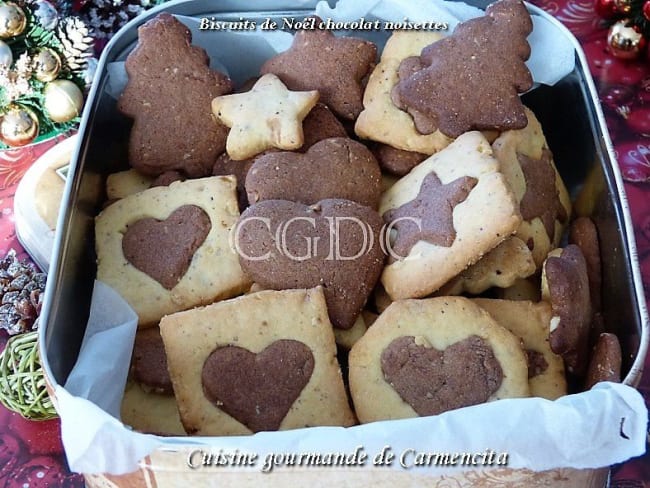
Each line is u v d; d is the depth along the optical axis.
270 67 0.29
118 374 0.23
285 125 0.27
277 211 0.25
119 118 0.29
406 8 0.29
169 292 0.25
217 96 0.29
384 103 0.28
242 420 0.22
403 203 0.26
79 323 0.25
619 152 0.35
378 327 0.23
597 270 0.26
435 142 0.27
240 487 0.19
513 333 0.24
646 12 0.34
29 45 0.31
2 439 0.26
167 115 0.28
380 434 0.18
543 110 0.30
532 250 0.26
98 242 0.26
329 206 0.25
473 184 0.25
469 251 0.24
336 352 0.23
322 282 0.24
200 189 0.27
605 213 0.26
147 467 0.19
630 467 0.26
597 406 0.18
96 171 0.27
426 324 0.23
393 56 0.29
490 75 0.27
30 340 0.26
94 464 0.19
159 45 0.29
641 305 0.22
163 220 0.26
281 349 0.23
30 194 0.31
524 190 0.27
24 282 0.29
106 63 0.29
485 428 0.18
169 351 0.23
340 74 0.29
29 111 0.31
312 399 0.23
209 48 0.30
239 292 0.26
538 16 0.29
